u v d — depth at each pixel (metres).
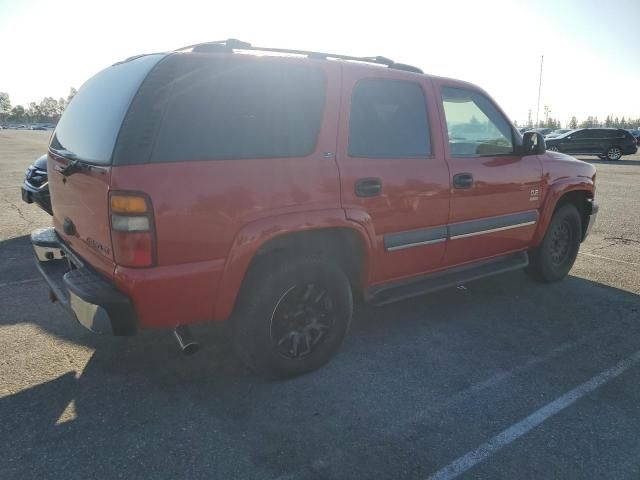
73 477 2.21
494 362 3.35
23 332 3.65
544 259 4.77
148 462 2.31
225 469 2.28
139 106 2.45
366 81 3.26
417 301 4.47
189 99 2.56
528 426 2.64
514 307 4.35
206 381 3.04
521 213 4.31
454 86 3.84
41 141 37.16
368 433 2.56
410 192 3.40
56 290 2.96
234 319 2.90
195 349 2.70
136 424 2.60
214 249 2.61
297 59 2.95
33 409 2.71
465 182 3.74
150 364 3.22
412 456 2.39
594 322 4.04
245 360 2.96
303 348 3.08
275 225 2.74
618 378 3.15
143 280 2.45
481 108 4.04
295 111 2.90
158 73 2.51
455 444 2.48
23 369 3.13
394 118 3.41
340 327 3.21
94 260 2.75
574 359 3.40
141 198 2.39
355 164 3.10
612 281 5.09
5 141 36.62
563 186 4.60
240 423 2.62
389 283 3.58
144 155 2.42
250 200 2.68
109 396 2.85
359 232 3.15
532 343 3.64
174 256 2.51
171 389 2.94
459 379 3.12
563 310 4.29
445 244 3.74
